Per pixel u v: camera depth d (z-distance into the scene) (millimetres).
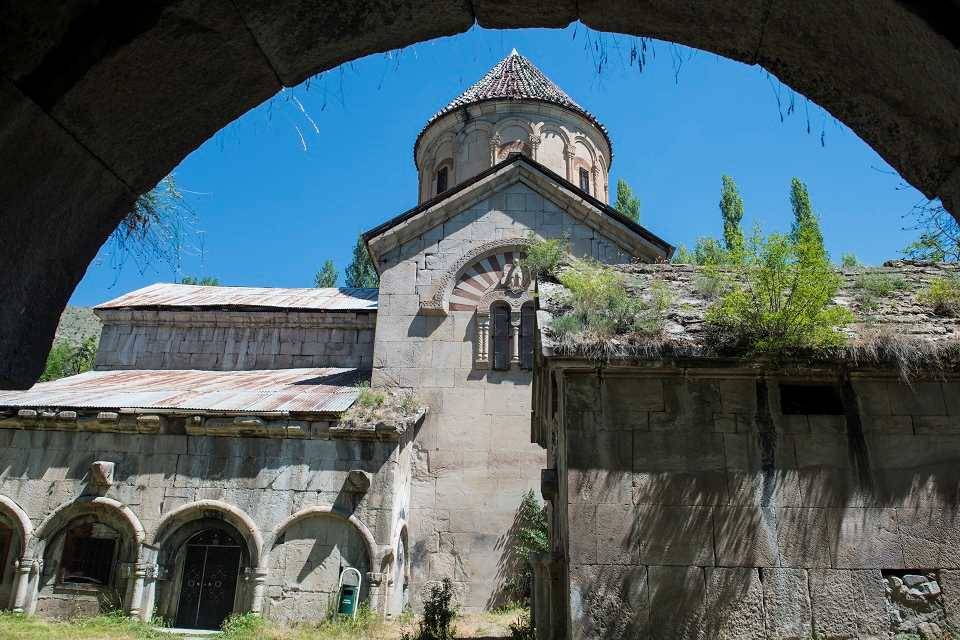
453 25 3654
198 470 13734
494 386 17016
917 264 9477
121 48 3027
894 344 7059
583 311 7883
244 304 20797
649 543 6805
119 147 3375
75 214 3398
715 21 3391
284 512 13398
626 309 7793
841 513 6867
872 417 7160
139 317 20859
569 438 7164
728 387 7301
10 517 13562
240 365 20188
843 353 7082
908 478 6965
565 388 7340
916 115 3178
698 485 6988
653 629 6551
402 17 3498
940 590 6633
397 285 18031
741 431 7145
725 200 31000
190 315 20672
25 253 3154
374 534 13227
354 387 16875
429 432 16594
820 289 7160
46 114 3008
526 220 18422
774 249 7316
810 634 6512
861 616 6562
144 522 13359
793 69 3451
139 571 12969
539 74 26500
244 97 3650
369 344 20203
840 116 3510
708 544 6789
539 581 8797
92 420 13938
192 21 3121
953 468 6996
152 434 14000
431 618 12047
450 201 18469
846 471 7000
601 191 24406
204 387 17000
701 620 6566
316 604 12781
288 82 3684
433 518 15836
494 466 16281
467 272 18141
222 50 3326
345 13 3379
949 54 2775
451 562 15477
